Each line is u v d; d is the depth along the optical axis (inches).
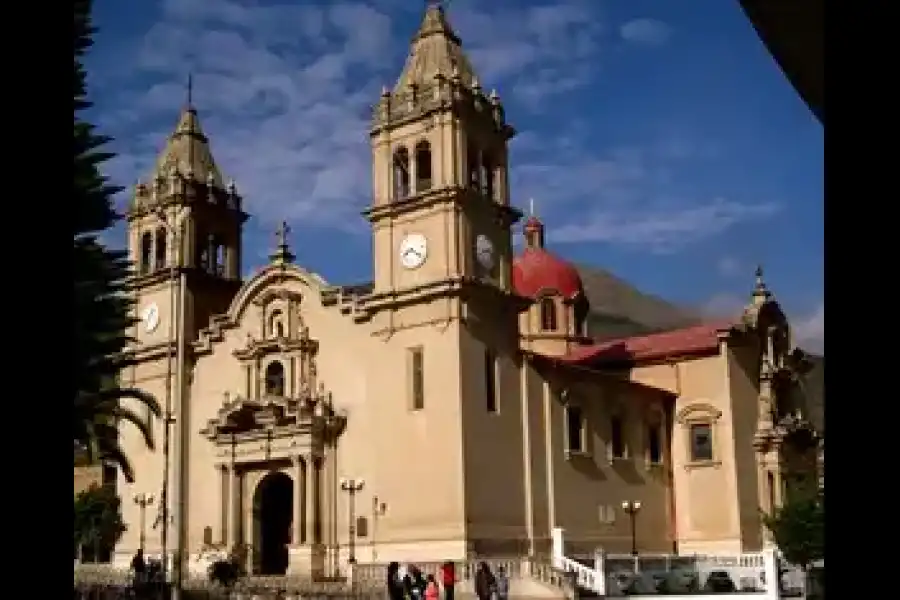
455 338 2299.5
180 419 1851.6
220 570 2199.8
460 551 2196.1
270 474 2556.6
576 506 2559.1
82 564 2842.0
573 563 2219.5
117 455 1763.0
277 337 2613.2
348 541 2404.0
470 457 2260.1
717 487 2977.4
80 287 1291.8
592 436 2687.0
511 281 2488.9
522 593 2113.7
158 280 2901.1
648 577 2271.2
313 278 2610.7
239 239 3088.1
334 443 2488.9
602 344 3572.8
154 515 2773.1
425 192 2385.6
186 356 2810.0
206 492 2691.9
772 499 3034.0
